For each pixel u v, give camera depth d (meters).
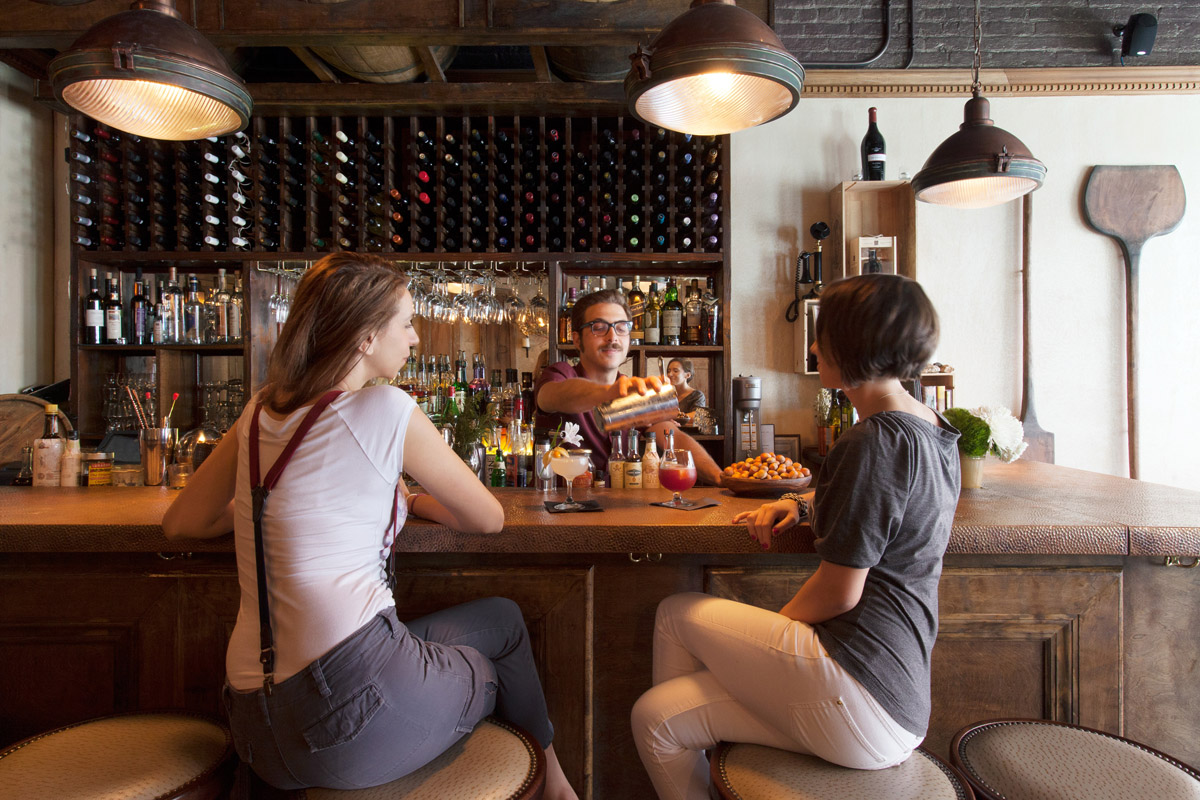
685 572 1.69
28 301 3.81
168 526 1.36
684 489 1.90
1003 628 1.64
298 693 1.08
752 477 1.90
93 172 3.49
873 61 4.02
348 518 1.13
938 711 1.65
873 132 3.88
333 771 1.09
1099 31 4.02
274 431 1.15
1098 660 1.64
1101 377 4.02
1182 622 1.66
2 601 1.64
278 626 1.10
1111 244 4.02
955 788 1.14
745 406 3.54
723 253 3.54
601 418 1.63
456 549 1.54
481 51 3.97
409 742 1.13
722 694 1.34
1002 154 2.43
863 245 3.85
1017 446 2.04
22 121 3.77
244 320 3.49
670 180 3.52
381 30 2.68
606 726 1.70
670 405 1.65
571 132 3.67
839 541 1.15
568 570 1.64
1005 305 4.03
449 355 3.96
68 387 3.68
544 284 3.92
